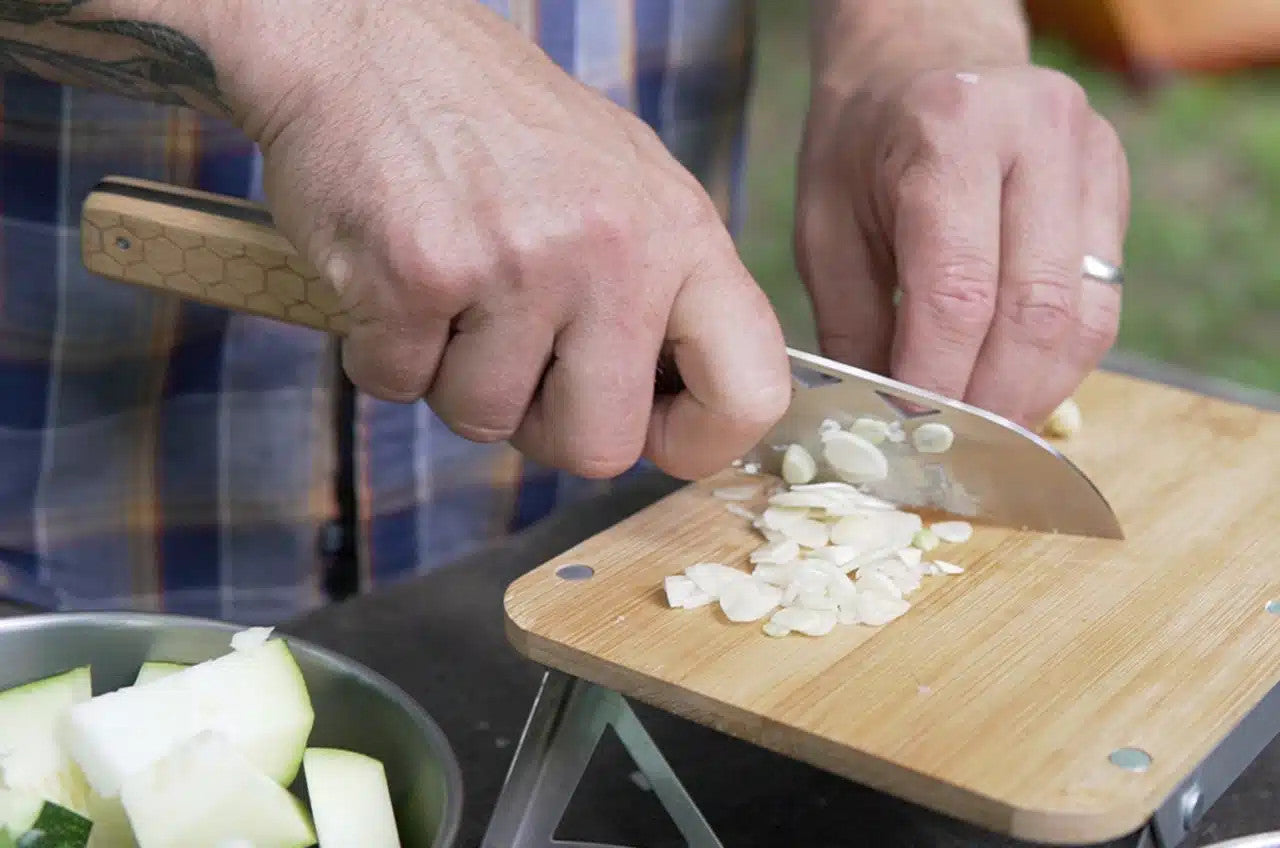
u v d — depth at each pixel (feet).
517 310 2.58
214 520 3.60
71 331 3.40
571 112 2.62
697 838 2.70
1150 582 2.87
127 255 2.78
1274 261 8.70
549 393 2.68
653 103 3.79
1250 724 2.65
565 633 2.72
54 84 3.25
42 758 2.54
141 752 2.51
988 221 3.04
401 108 2.55
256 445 3.56
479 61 2.59
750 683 2.65
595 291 2.60
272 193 2.64
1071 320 3.08
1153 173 9.58
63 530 3.51
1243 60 10.25
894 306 3.26
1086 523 2.98
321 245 2.59
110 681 2.69
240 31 2.56
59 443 3.47
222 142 3.37
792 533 2.95
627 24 3.70
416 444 3.67
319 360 3.54
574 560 2.89
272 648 2.62
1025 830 2.46
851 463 3.04
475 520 3.81
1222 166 9.64
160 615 2.68
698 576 2.83
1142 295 8.46
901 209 3.07
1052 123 3.11
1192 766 2.52
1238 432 3.32
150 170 3.35
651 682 2.65
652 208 2.63
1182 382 3.71
